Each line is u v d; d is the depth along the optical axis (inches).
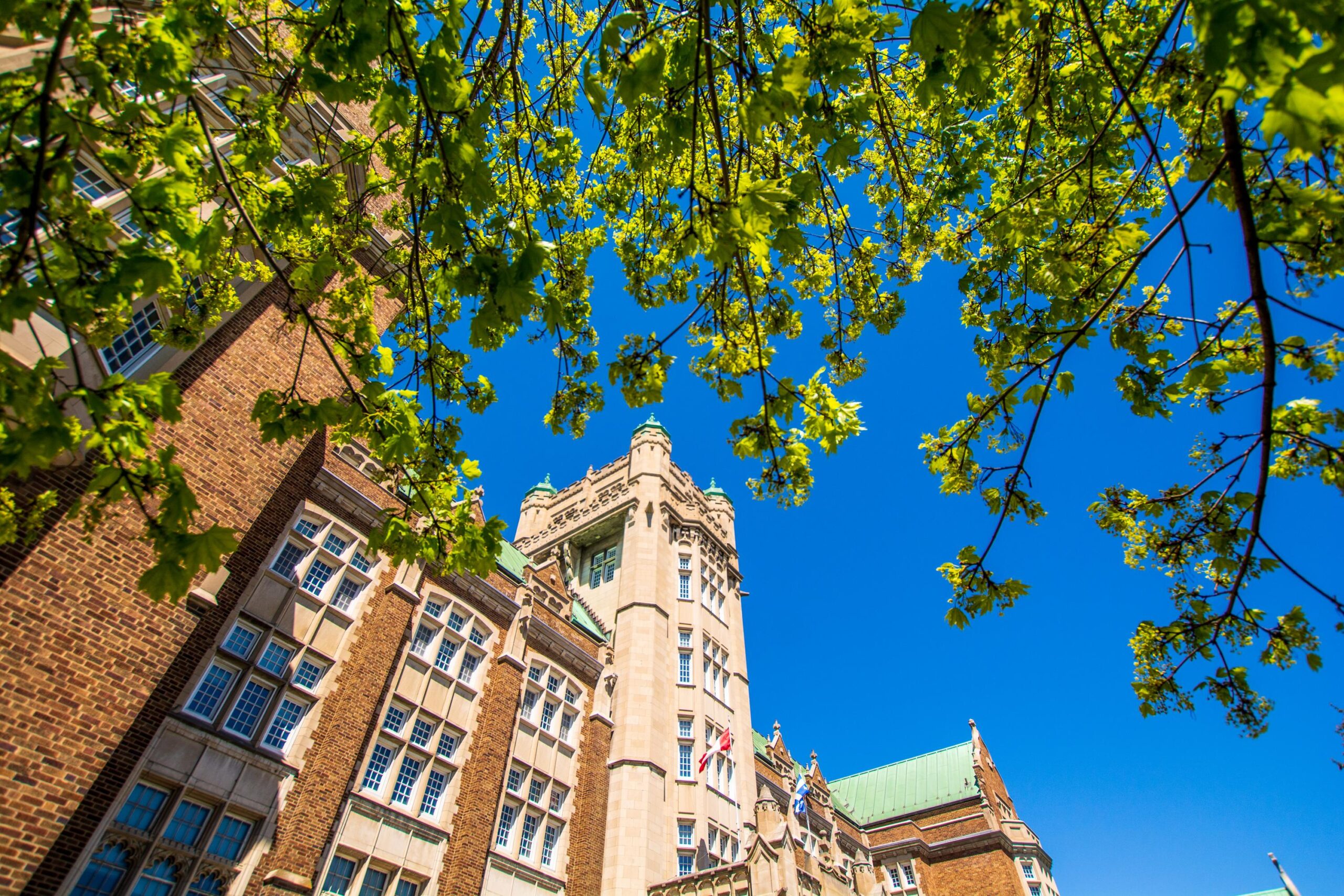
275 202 233.5
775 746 1581.0
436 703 759.1
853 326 346.0
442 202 186.9
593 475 1601.9
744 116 169.5
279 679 600.4
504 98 274.7
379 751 686.5
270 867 531.8
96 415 179.5
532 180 303.7
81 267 171.2
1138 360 265.4
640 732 1019.9
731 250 177.5
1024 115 309.3
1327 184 184.1
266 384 504.1
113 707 367.9
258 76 251.0
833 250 316.8
